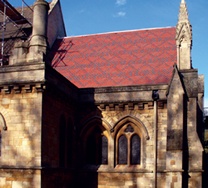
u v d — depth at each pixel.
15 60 25.03
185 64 26.45
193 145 24.16
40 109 21.73
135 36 34.09
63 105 25.05
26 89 22.06
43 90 21.89
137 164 25.95
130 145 26.20
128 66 30.53
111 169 26.00
